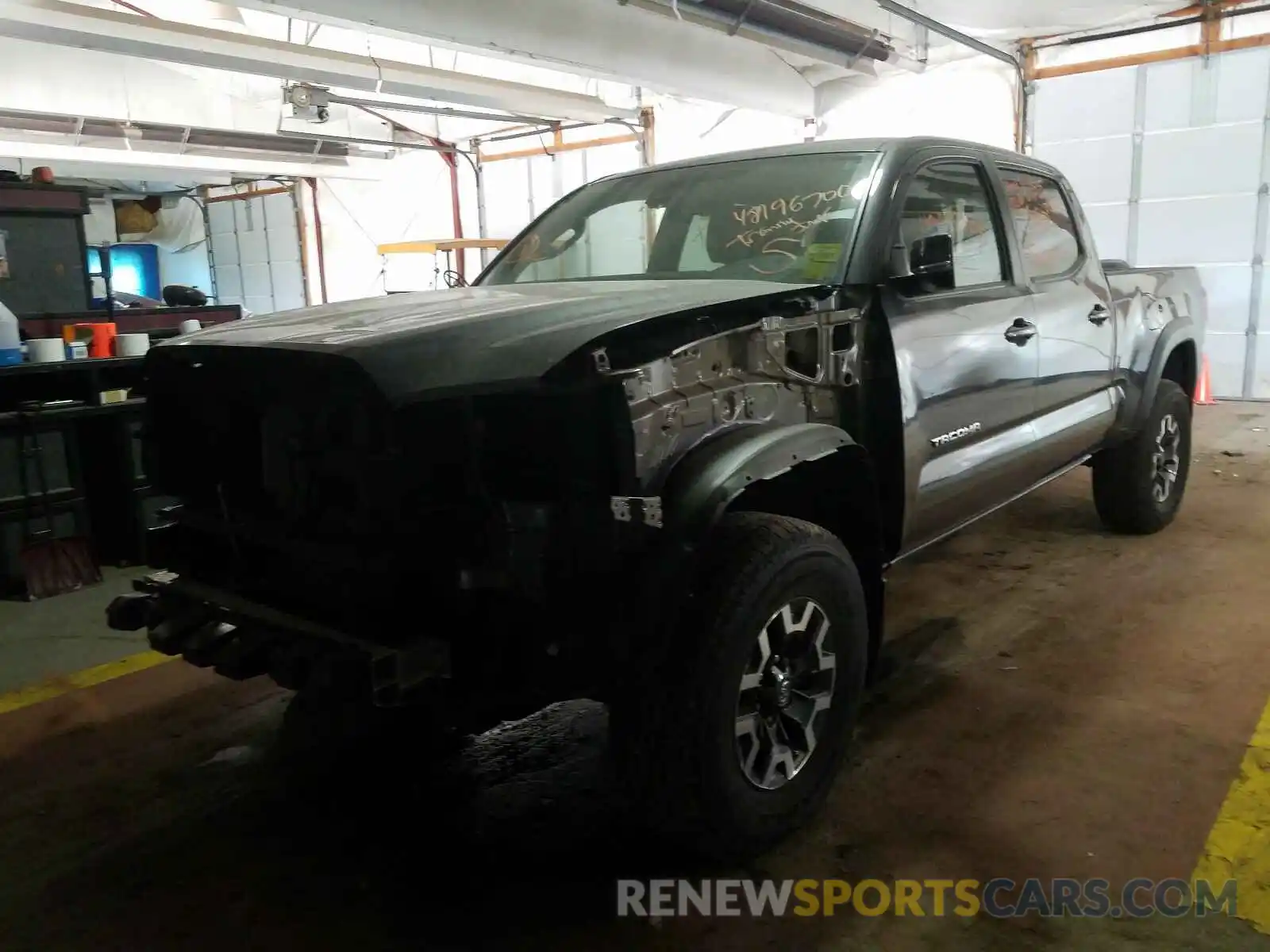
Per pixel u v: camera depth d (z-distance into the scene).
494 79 12.17
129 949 2.16
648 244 3.39
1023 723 3.03
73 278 6.30
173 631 2.51
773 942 2.11
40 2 7.83
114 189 20.67
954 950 2.06
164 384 2.64
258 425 2.43
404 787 2.81
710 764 2.17
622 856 2.43
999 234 3.53
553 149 15.20
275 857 2.49
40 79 12.57
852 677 2.59
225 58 9.15
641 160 14.09
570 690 2.17
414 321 2.32
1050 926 2.12
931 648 3.65
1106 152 10.66
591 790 2.74
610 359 2.07
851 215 2.93
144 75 13.47
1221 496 5.83
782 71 11.66
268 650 2.27
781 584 2.29
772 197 3.18
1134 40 10.26
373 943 2.14
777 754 2.39
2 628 4.35
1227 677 3.30
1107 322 4.18
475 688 2.18
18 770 3.01
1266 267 9.91
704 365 2.26
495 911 2.24
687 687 2.13
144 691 3.60
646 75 9.98
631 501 2.03
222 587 2.57
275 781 2.88
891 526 2.89
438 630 2.16
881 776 2.75
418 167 17.03
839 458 2.58
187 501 2.70
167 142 14.19
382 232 17.94
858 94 12.11
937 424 2.98
